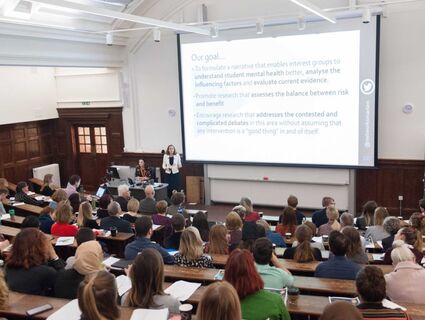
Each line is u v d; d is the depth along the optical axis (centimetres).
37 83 1100
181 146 1023
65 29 828
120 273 392
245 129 909
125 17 600
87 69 1097
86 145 1176
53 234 511
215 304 173
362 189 856
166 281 355
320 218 597
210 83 923
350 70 808
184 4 942
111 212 552
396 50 797
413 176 817
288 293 299
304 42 834
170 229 570
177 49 942
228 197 962
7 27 714
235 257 241
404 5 780
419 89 795
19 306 284
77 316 262
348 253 386
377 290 238
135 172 940
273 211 906
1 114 1005
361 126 815
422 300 297
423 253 416
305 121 855
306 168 873
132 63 1038
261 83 880
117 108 1079
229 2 902
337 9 792
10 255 332
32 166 1130
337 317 164
